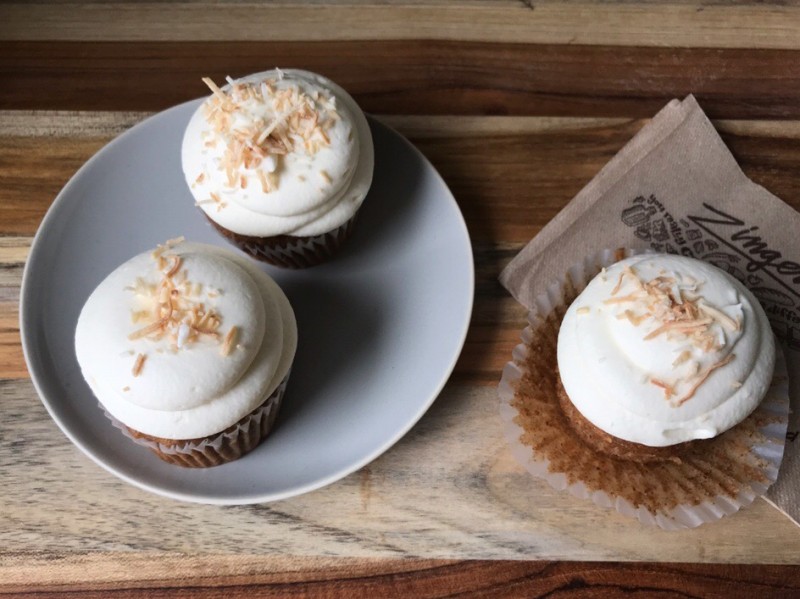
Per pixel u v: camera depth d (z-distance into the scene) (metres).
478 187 0.36
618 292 0.29
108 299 0.27
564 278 0.33
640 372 0.28
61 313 0.32
